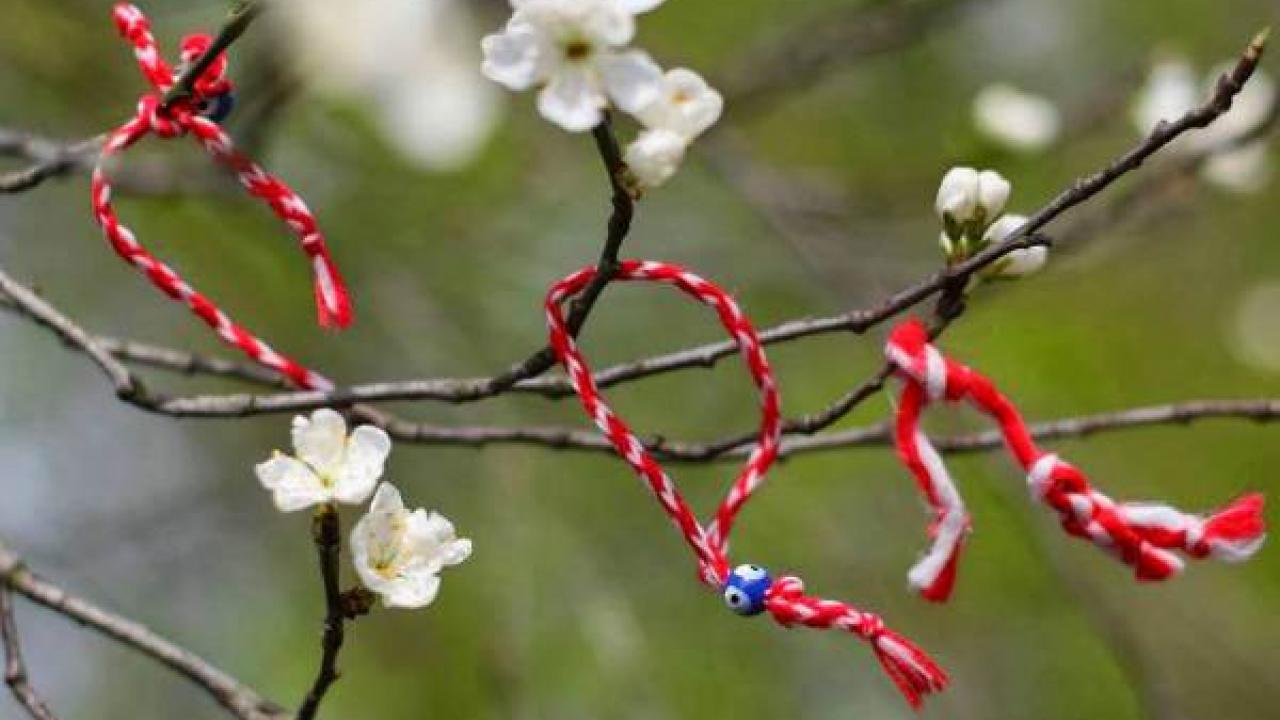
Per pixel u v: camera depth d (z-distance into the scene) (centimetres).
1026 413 166
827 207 161
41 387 184
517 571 151
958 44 183
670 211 168
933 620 165
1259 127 117
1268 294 193
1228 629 182
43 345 182
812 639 163
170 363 106
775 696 160
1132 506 89
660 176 88
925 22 156
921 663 88
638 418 161
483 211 155
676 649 159
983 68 183
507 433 101
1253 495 89
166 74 92
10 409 183
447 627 162
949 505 89
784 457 103
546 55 86
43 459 186
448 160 108
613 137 88
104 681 183
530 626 148
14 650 99
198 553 187
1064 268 164
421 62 103
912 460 90
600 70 87
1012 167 130
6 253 175
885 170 173
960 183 93
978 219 93
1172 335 194
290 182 146
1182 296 195
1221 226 193
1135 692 130
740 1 183
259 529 189
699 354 96
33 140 114
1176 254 195
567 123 86
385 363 159
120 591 183
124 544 185
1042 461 89
